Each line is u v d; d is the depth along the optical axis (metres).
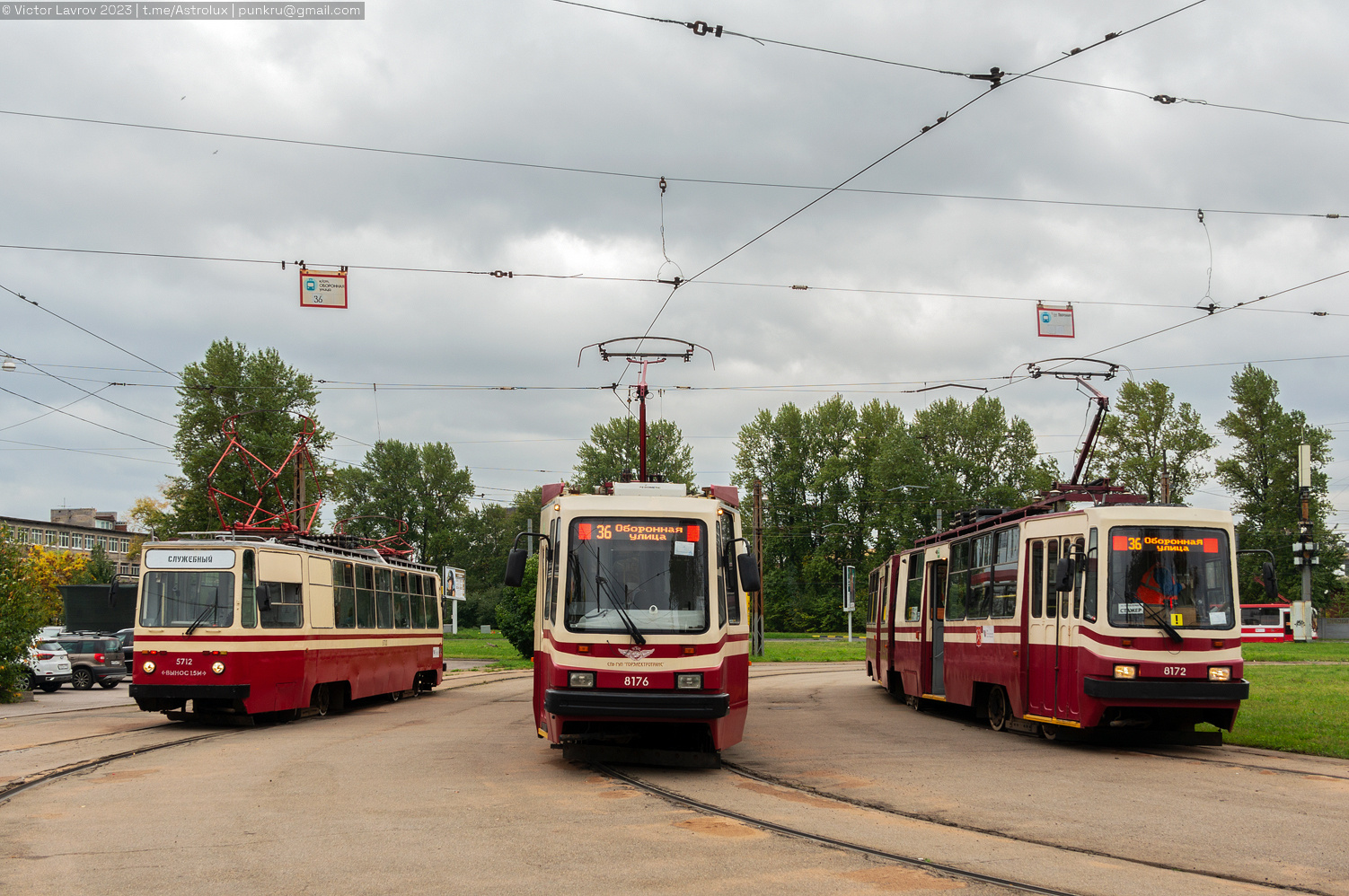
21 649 25.05
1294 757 13.84
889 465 73.31
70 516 115.19
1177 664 14.23
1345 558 72.00
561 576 12.04
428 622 28.00
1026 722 16.66
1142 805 9.98
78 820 9.03
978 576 18.83
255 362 50.66
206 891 6.66
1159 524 14.70
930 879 7.03
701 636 11.84
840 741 15.57
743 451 84.94
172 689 17.52
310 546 20.86
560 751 13.91
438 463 94.19
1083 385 22.02
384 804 9.82
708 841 8.16
